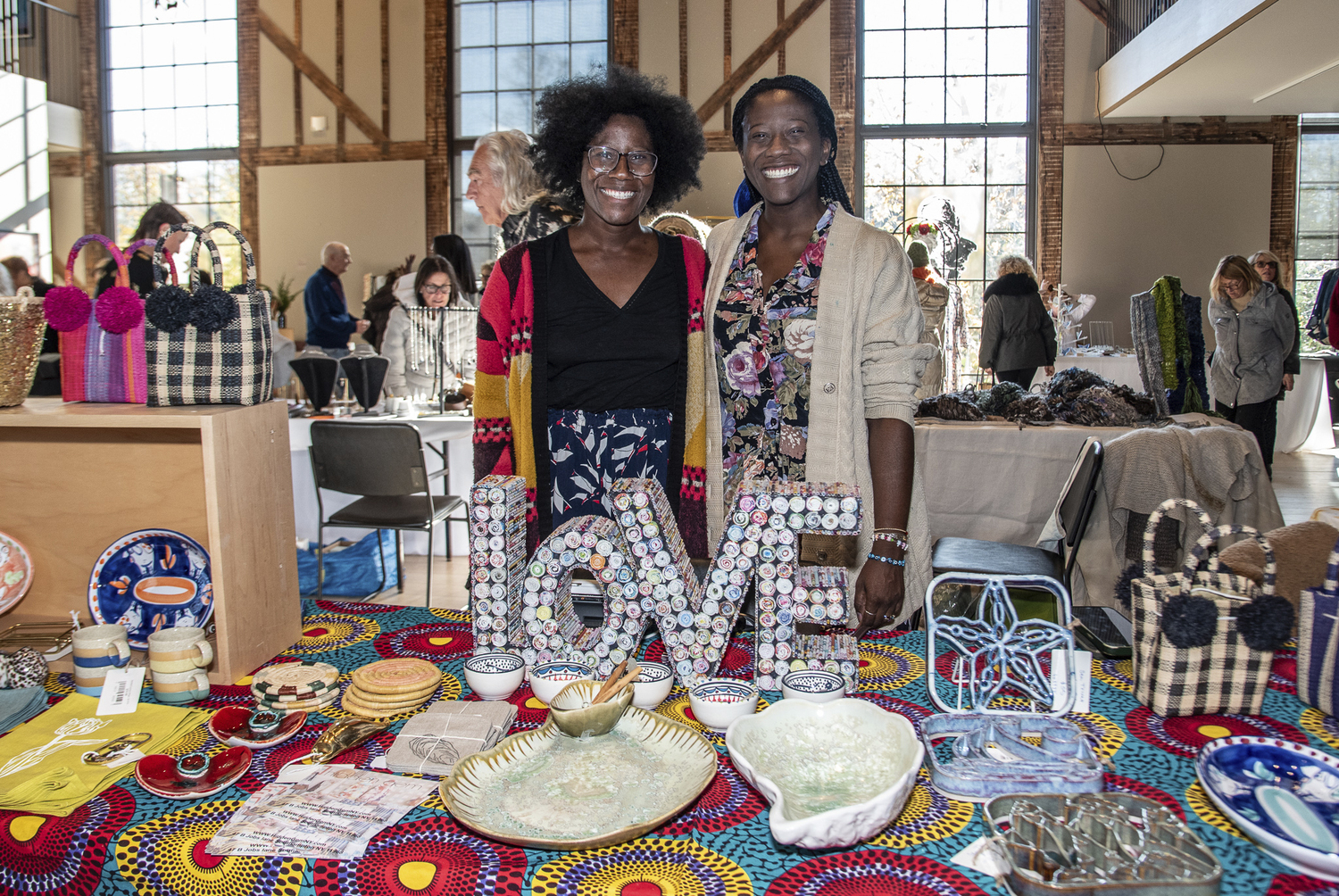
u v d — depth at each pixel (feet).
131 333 4.52
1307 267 29.09
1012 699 3.90
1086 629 4.50
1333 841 2.75
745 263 5.02
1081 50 28.53
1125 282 28.99
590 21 30.07
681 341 4.84
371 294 30.01
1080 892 2.47
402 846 2.81
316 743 3.49
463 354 14.23
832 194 5.19
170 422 4.00
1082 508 8.45
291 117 31.40
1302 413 25.35
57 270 32.91
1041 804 2.90
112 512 4.89
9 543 4.85
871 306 4.72
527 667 4.08
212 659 4.12
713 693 3.62
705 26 29.35
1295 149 28.40
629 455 4.80
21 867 3.01
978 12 29.01
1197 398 11.96
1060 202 28.89
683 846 2.81
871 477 4.61
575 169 5.16
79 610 5.01
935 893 2.62
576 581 4.83
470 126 30.96
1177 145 28.55
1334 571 3.66
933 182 29.43
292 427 13.03
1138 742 3.47
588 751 3.29
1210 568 3.66
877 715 3.32
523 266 4.81
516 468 4.84
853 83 29.14
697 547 4.95
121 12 32.32
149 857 2.84
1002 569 8.16
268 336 4.42
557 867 2.71
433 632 4.78
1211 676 3.59
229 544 4.09
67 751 3.46
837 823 2.66
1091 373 12.43
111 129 32.71
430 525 11.72
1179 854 2.66
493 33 30.55
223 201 32.42
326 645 4.60
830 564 5.07
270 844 2.81
